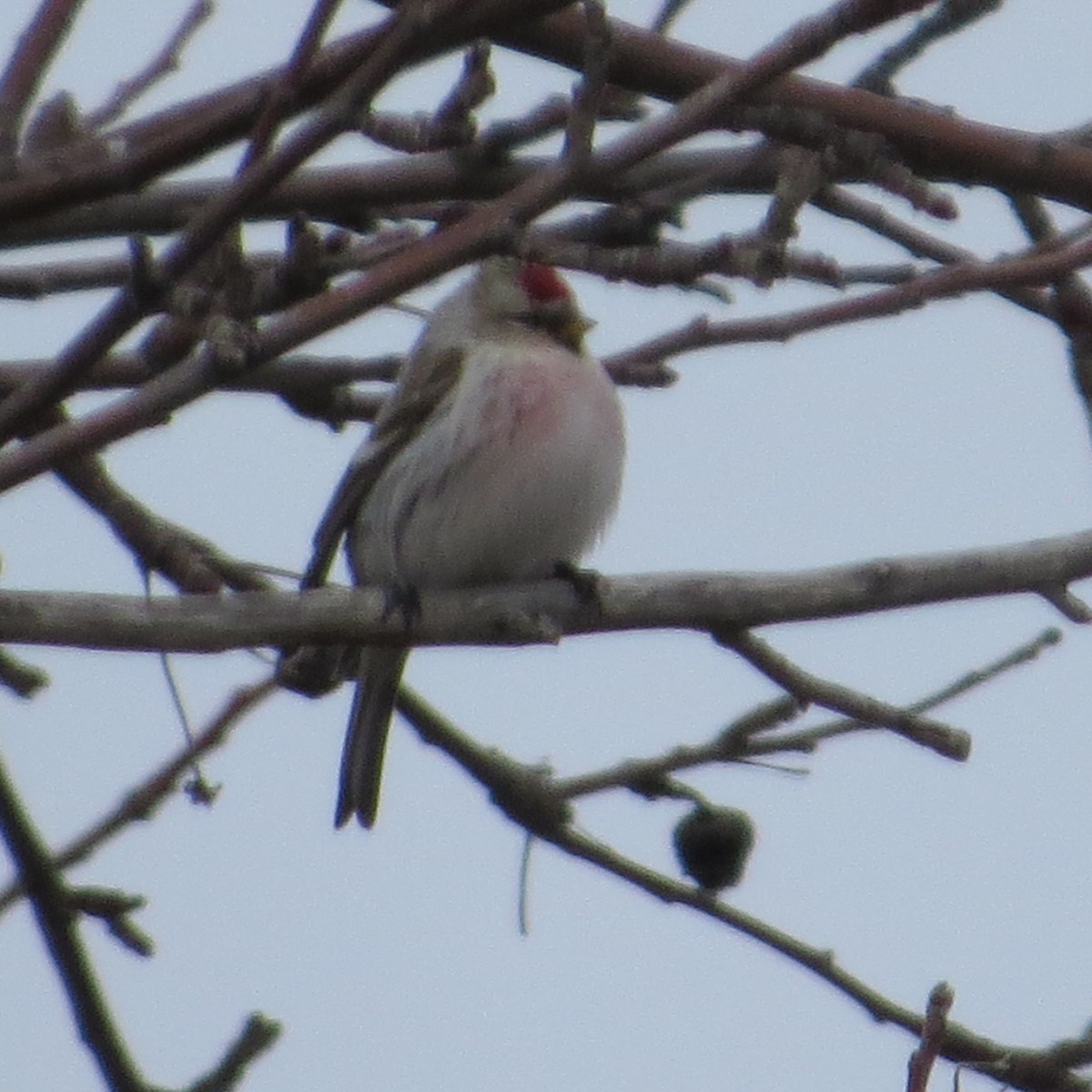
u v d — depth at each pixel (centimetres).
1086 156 680
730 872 794
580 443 898
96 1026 742
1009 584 726
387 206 757
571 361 920
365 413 968
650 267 545
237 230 603
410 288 520
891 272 677
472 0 485
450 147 730
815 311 604
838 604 720
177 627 636
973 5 661
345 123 491
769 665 721
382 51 489
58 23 634
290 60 500
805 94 649
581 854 816
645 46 683
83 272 827
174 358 767
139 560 846
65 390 523
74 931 749
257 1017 725
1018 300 751
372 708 877
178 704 767
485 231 518
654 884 803
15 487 532
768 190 745
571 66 700
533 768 843
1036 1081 736
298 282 639
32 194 582
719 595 718
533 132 738
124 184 582
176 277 504
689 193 694
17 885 753
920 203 627
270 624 659
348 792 877
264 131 501
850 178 731
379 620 693
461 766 845
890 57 670
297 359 905
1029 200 759
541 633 711
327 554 902
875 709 727
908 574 721
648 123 514
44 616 614
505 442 896
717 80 514
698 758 794
